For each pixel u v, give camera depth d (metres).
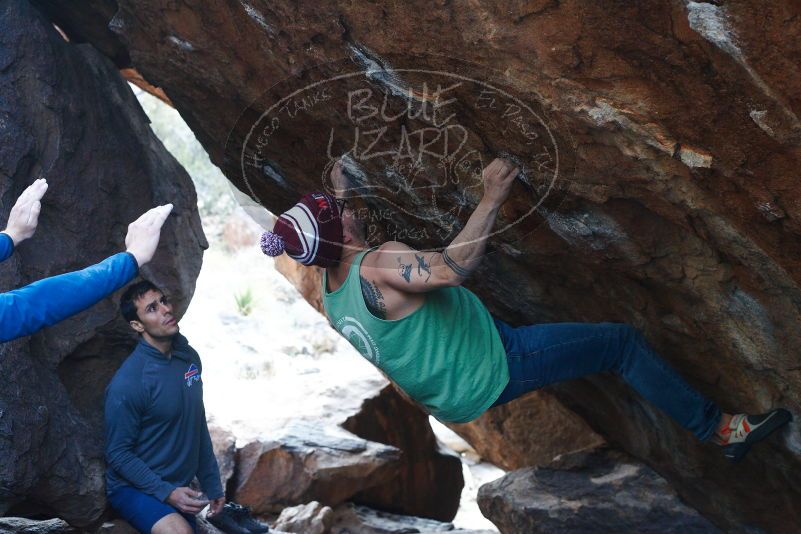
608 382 4.32
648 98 2.10
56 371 3.59
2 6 3.43
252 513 6.06
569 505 4.98
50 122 3.51
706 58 1.94
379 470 6.43
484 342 2.84
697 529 4.68
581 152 2.42
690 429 3.12
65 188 3.57
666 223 2.71
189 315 12.15
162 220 2.56
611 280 3.23
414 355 2.73
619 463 5.14
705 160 2.16
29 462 3.13
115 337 3.95
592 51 2.07
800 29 1.74
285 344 11.88
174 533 3.68
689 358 3.29
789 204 2.15
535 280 3.61
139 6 3.12
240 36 2.88
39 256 3.45
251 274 14.14
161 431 3.82
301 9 2.45
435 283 2.53
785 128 1.96
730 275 2.73
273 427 6.93
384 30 2.32
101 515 3.66
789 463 3.43
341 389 7.74
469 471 10.05
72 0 3.90
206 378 10.09
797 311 2.65
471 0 2.12
